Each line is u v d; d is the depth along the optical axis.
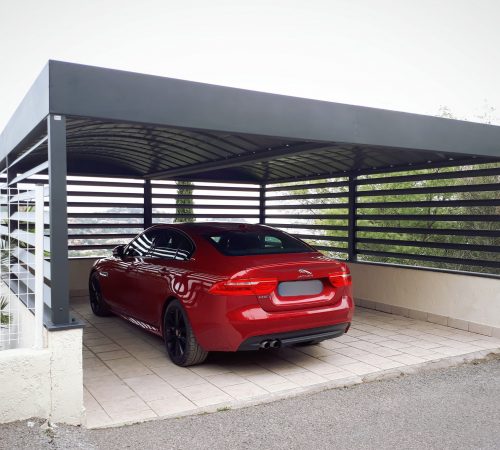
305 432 3.59
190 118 4.11
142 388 4.47
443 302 7.08
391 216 8.12
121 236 9.81
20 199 4.68
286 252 5.27
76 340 3.61
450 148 5.61
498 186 6.68
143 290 5.80
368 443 3.42
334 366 5.12
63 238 3.62
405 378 4.82
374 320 7.39
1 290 6.02
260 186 11.05
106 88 3.75
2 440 3.25
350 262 8.71
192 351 4.92
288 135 4.59
